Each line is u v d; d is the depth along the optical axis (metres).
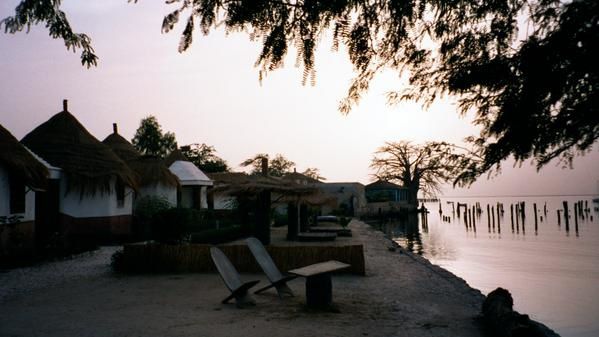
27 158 14.45
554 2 2.80
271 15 3.79
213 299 8.02
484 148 3.25
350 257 10.82
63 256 13.49
